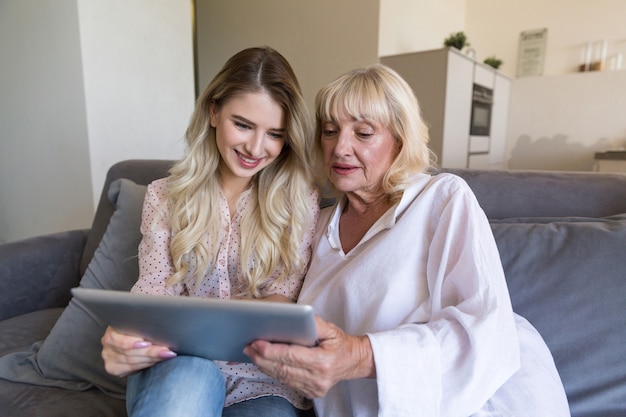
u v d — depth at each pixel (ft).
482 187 3.69
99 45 7.24
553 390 2.39
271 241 3.21
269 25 13.71
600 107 15.03
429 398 2.06
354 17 11.98
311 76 13.12
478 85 13.14
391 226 2.75
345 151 2.85
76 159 7.53
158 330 2.05
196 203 3.19
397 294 2.58
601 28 15.49
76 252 4.79
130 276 3.83
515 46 17.16
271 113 2.92
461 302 2.40
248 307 1.66
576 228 3.08
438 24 15.55
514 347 2.27
